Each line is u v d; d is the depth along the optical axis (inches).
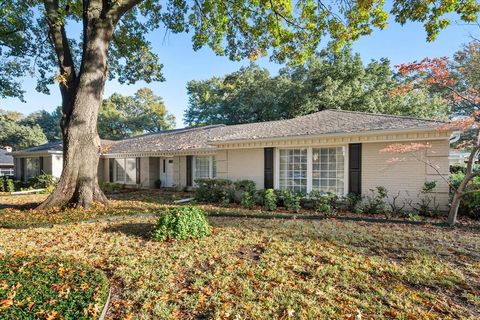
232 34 488.1
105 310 116.3
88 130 379.6
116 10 390.6
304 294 136.3
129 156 753.6
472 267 167.0
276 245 210.7
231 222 296.4
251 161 460.4
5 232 253.1
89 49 381.4
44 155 797.9
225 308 124.0
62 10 406.9
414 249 199.6
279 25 439.8
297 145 409.4
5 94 641.0
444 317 116.6
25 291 124.8
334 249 201.2
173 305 126.9
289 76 1104.2
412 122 339.0
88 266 161.8
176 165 687.1
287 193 384.2
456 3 290.4
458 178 357.1
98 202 382.0
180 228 228.1
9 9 431.2
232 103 1218.0
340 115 485.7
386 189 350.6
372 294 135.7
